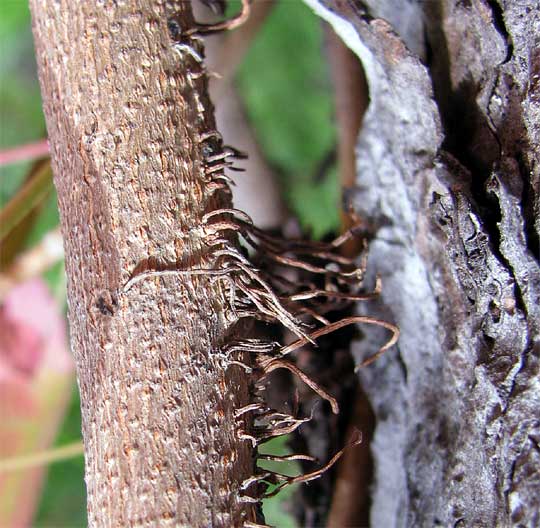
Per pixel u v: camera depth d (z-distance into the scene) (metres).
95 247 0.09
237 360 0.09
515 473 0.09
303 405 0.12
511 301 0.09
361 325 0.11
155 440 0.09
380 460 0.12
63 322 0.15
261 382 0.10
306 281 0.11
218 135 0.09
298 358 0.12
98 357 0.09
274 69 0.18
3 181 0.18
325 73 0.18
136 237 0.09
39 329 0.15
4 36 0.19
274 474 0.09
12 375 0.15
